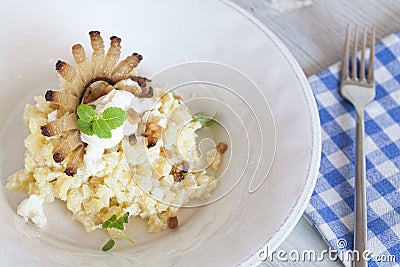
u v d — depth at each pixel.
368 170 0.58
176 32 0.59
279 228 0.49
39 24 0.59
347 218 0.56
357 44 0.67
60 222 0.53
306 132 0.53
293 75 0.56
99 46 0.54
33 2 0.59
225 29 0.58
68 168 0.52
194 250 0.51
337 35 0.68
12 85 0.58
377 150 0.59
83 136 0.52
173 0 0.59
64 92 0.53
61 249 0.52
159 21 0.59
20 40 0.58
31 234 0.52
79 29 0.59
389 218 0.56
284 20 0.68
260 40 0.57
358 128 0.59
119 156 0.53
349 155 0.59
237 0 0.70
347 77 0.63
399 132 0.60
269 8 0.69
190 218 0.54
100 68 0.55
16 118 0.57
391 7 0.69
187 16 0.59
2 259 0.49
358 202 0.55
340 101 0.62
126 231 0.53
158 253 0.52
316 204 0.56
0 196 0.54
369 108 0.62
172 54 0.59
